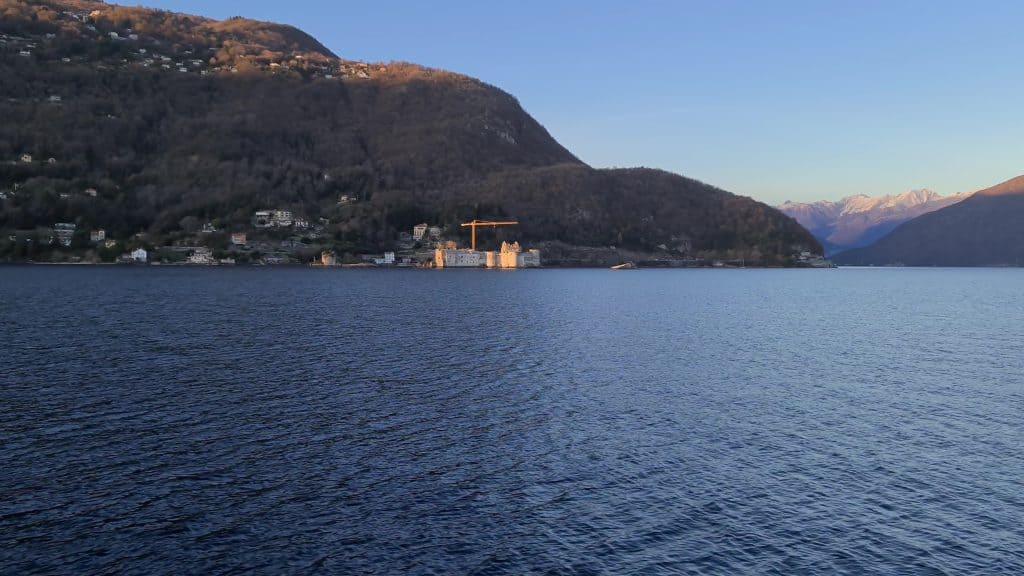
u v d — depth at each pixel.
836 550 27.45
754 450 38.78
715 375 59.84
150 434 39.47
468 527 28.80
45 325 83.25
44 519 28.55
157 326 84.94
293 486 32.50
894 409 48.34
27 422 41.12
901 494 32.84
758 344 80.44
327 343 73.38
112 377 53.66
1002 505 31.72
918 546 27.88
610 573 25.50
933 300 169.00
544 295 160.88
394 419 43.50
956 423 44.81
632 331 90.75
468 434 40.72
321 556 26.30
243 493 31.61
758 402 49.94
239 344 71.44
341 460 35.97
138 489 31.72
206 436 39.31
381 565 25.75
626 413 46.09
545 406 47.50
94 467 34.22
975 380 58.97
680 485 33.50
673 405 48.56
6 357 61.00
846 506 31.45
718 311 126.38
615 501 31.56
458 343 75.25
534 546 27.34
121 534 27.52
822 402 50.22
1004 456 38.25
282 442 38.56
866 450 39.03
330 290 162.62
